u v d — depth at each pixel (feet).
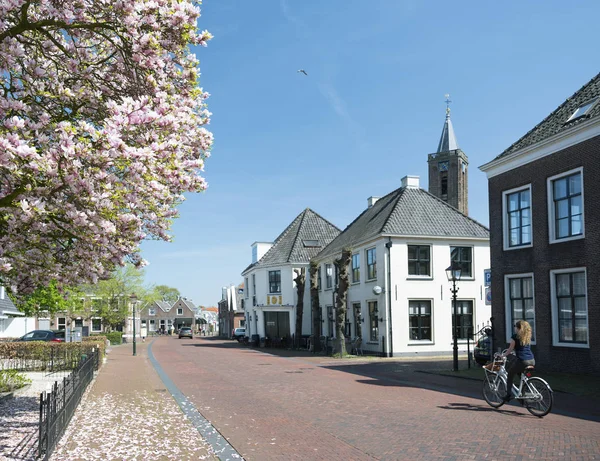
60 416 25.58
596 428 27.61
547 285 54.24
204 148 27.76
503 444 24.45
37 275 26.13
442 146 229.45
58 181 19.45
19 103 20.90
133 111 21.01
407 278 87.40
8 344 69.51
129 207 22.15
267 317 135.95
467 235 90.58
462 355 87.86
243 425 30.27
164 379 54.85
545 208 54.85
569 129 51.08
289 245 131.34
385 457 22.94
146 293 164.14
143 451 23.94
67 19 23.70
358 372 60.80
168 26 23.95
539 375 50.85
